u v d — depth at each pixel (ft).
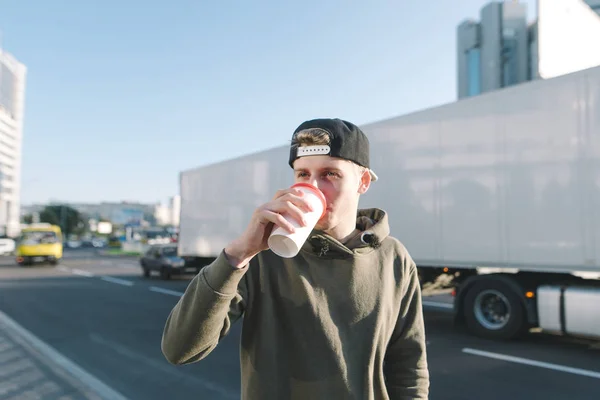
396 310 4.47
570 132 17.33
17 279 51.60
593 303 17.28
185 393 13.94
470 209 20.29
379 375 4.17
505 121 19.27
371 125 24.70
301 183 3.67
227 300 3.49
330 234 4.22
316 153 3.98
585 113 16.97
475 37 98.27
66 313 28.35
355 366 3.96
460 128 20.80
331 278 4.03
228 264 3.43
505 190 19.15
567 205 17.33
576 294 17.75
